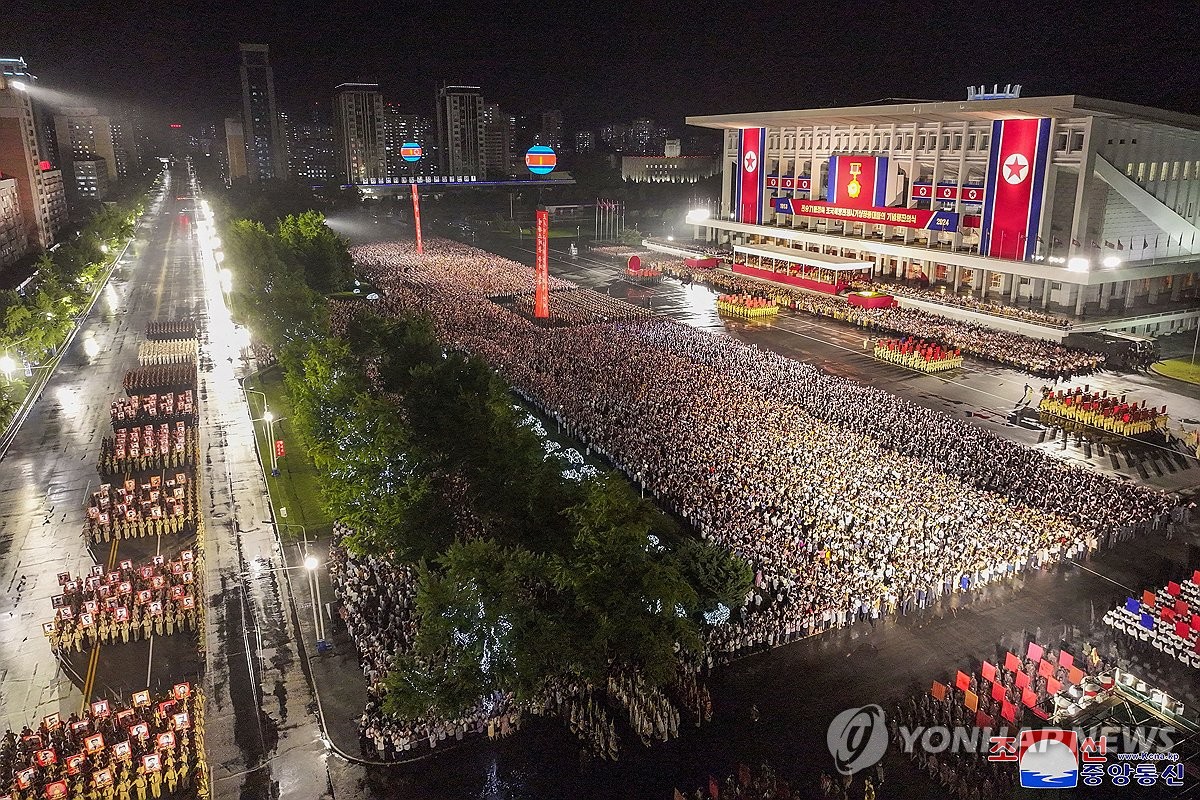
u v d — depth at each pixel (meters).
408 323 70.44
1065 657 36.47
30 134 160.88
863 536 48.16
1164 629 40.91
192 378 82.56
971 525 49.16
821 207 138.25
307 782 32.97
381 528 44.06
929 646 40.72
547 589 37.31
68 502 57.16
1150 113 98.31
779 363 87.69
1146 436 68.19
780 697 37.28
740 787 32.06
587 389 76.94
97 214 183.00
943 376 86.25
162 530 52.53
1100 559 48.31
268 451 65.88
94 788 31.36
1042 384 82.81
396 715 33.25
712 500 53.25
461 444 45.75
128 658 40.56
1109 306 106.69
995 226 112.00
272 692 38.12
